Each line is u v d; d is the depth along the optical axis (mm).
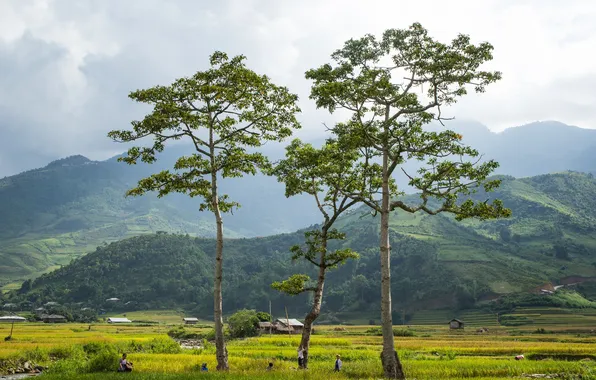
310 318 38094
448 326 169250
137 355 52406
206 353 64000
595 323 145625
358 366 38656
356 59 34219
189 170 33875
